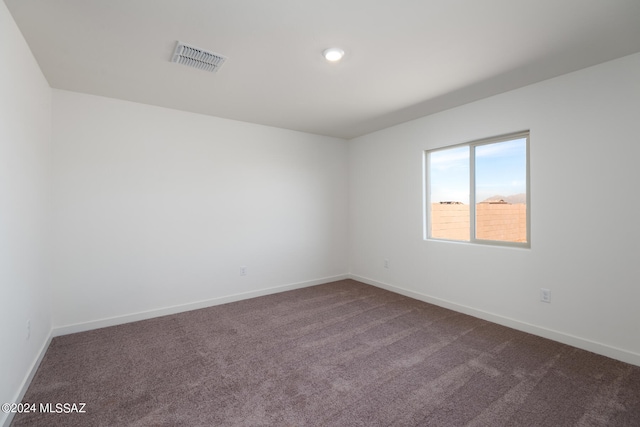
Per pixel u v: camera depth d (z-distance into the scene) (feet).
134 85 8.92
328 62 7.55
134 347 8.39
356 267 15.89
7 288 5.46
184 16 5.71
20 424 5.42
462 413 5.68
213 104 10.62
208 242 11.89
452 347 8.31
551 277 8.68
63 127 9.19
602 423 5.39
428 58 7.38
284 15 5.70
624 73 7.36
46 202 8.53
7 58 5.49
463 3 5.36
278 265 13.84
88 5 5.36
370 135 14.84
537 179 8.92
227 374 7.05
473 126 10.46
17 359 5.94
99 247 9.76
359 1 5.30
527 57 7.36
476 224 10.91
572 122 8.20
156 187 10.77
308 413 5.71
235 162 12.55
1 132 5.21
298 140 14.42
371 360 7.66
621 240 7.48
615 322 7.57
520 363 7.43
